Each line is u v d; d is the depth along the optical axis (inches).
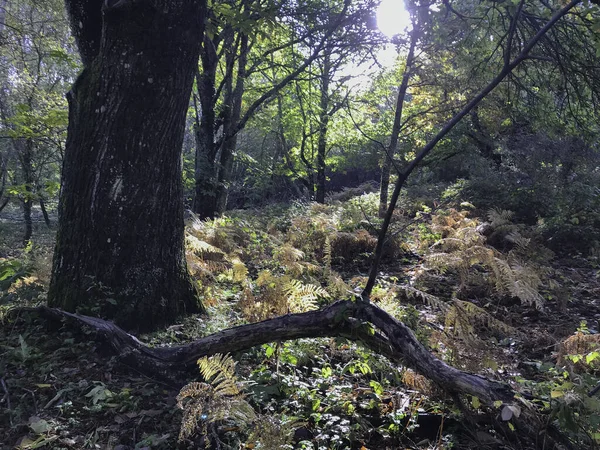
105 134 171.6
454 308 170.6
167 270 185.6
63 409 127.5
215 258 283.7
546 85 215.6
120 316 173.3
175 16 167.8
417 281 263.9
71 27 185.8
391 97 656.4
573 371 145.6
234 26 244.2
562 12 122.3
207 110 486.0
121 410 128.6
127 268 176.2
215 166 497.4
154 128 174.4
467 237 306.0
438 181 652.1
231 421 120.9
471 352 156.4
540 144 474.0
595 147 414.3
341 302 141.6
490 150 547.5
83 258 174.9
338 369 159.6
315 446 119.0
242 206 1115.3
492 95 324.8
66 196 178.5
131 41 166.6
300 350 163.9
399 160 462.0
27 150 608.7
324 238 335.0
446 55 408.2
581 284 275.1
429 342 164.2
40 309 173.0
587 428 107.2
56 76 684.1
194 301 194.9
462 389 118.6
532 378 158.9
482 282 255.0
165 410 130.4
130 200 174.9
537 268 261.9
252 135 1179.3
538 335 189.0
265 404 133.0
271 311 179.6
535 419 109.8
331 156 824.9
